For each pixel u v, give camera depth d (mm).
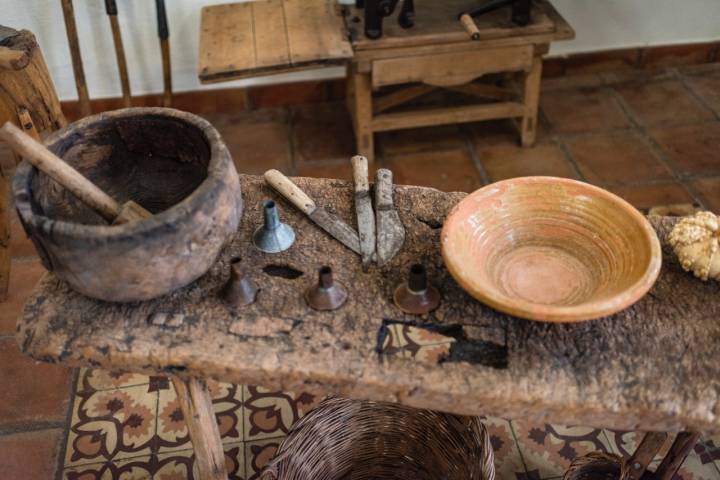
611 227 1292
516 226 1358
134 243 1123
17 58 1814
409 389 1165
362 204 1472
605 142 2891
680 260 1316
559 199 1348
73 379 2041
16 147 1149
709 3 3062
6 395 2000
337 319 1258
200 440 1433
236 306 1276
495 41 2482
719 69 3250
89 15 2699
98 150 1395
